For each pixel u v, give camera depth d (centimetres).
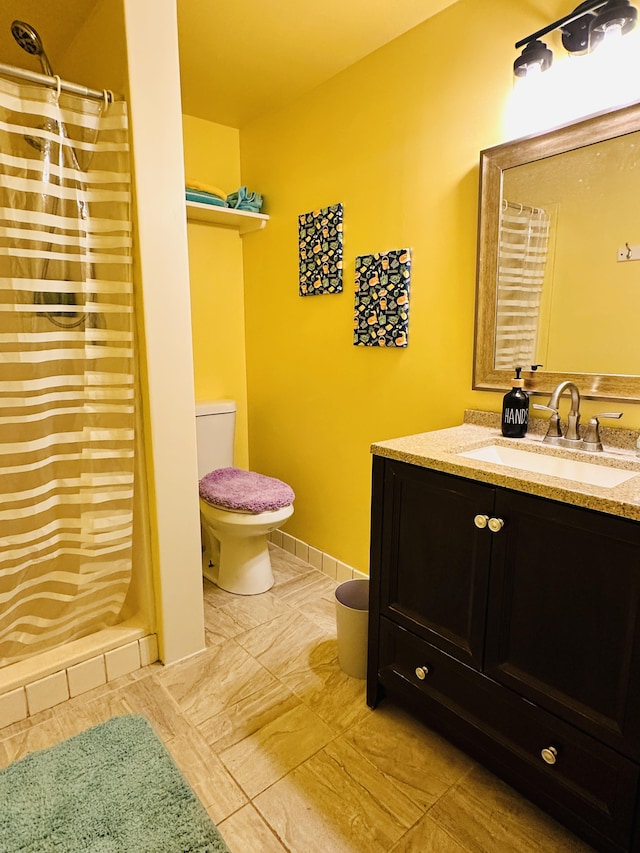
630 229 132
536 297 153
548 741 115
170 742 145
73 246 148
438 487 130
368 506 221
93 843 113
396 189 188
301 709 158
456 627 131
